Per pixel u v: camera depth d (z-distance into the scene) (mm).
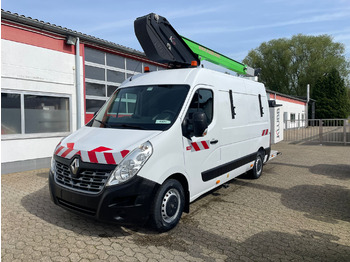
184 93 4242
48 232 3715
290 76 45562
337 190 5973
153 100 4309
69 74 8297
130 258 3131
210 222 4168
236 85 5707
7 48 6828
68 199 3541
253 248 3416
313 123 16625
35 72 7426
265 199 5320
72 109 8414
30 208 4555
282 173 7641
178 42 6043
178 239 3598
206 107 4582
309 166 8688
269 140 7453
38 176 6688
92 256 3154
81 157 3527
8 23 6812
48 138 7805
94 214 3367
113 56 10195
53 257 3121
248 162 6168
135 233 3730
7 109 6914
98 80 9594
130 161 3328
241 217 4395
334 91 40562
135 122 4082
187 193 4133
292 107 29766
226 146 5133
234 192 5762
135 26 5438
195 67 5156
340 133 16281
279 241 3615
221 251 3328
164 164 3613
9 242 3439
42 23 7293
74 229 3812
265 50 46594
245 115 5941
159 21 5621
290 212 4656
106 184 3287
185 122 4047
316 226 4109
